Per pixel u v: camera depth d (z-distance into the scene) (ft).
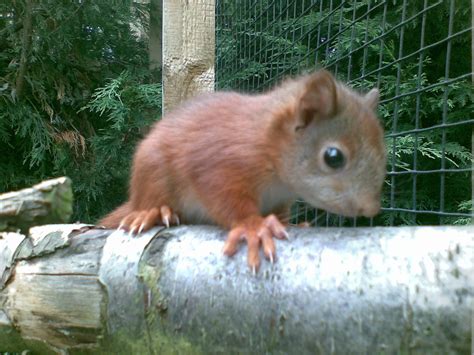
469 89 1.33
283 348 0.44
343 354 0.42
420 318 0.39
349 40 1.15
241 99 0.71
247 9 1.46
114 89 2.00
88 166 2.11
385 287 0.41
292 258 0.46
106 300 0.52
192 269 0.49
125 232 0.56
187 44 1.21
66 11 2.13
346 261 0.43
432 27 1.30
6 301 0.56
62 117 2.20
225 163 0.63
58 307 0.53
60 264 0.54
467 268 0.39
